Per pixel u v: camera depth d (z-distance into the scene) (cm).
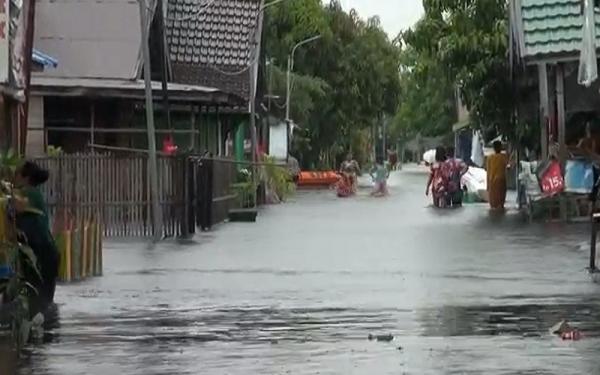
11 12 4019
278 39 12938
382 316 2705
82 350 2273
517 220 6188
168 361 2158
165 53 6725
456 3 7662
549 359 2139
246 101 7906
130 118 6775
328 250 4466
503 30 7450
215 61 8738
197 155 5650
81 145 6625
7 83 3938
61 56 7100
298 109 12875
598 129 6588
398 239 4997
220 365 2117
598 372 2022
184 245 4681
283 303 2936
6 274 2533
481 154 11438
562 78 6106
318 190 12169
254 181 7219
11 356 2212
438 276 3522
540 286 3244
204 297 3052
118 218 4941
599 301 2917
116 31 7219
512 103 7562
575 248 4388
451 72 7788
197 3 8881
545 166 6091
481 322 2598
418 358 2166
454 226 5819
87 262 3512
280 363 2133
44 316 2703
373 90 13988
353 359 2164
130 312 2783
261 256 4209
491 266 3797
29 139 6197
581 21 5922
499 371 2033
